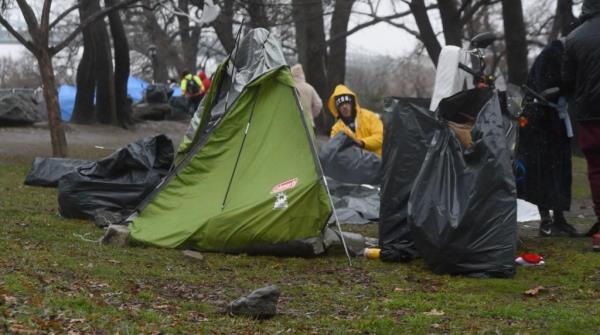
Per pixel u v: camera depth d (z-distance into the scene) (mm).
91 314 6199
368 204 12742
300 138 10148
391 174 9469
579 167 23516
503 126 8719
